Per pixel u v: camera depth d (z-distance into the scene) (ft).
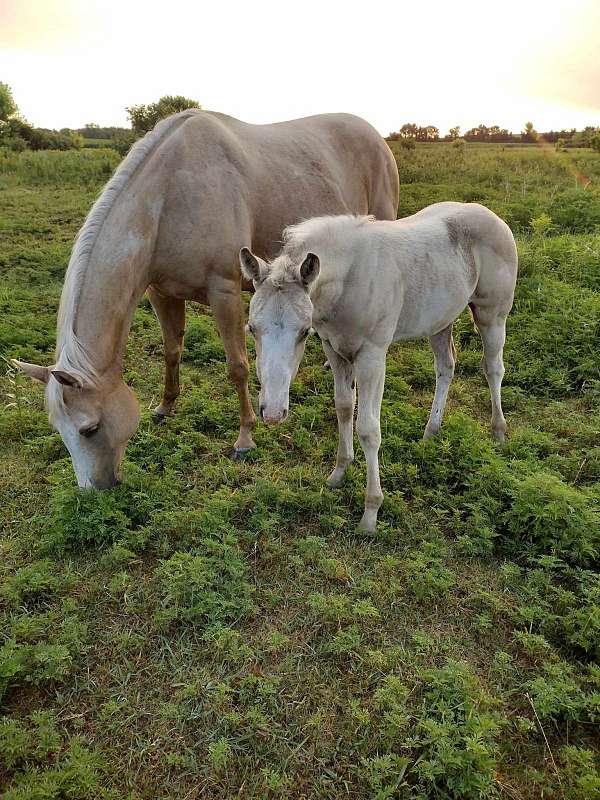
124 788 7.47
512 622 9.94
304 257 9.95
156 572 10.51
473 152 77.87
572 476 13.42
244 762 7.73
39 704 8.55
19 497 13.06
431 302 12.35
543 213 33.86
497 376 14.44
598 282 23.06
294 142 15.56
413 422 15.26
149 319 22.67
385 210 18.86
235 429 15.61
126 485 12.57
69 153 74.23
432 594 10.23
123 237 12.12
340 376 12.44
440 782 7.53
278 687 8.71
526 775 7.71
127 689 8.73
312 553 11.06
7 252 30.96
